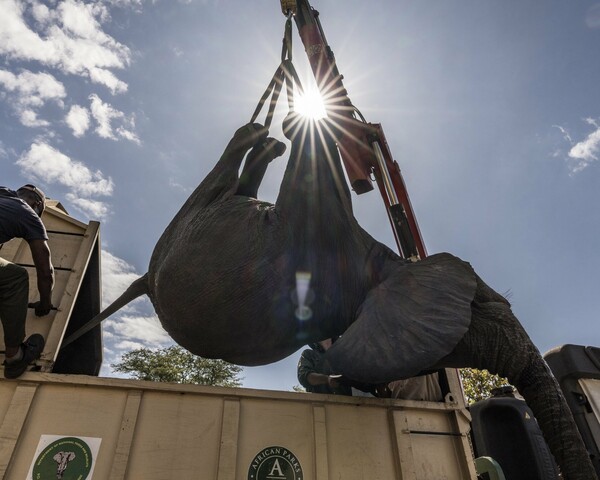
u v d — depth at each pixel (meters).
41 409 2.87
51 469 2.70
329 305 3.47
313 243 3.44
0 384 2.94
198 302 3.22
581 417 4.74
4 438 2.71
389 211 6.22
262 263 3.23
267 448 2.95
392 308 3.09
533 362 3.20
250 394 3.07
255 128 4.07
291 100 4.03
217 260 3.22
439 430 3.38
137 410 2.90
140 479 2.73
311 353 4.54
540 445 4.51
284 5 5.77
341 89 6.21
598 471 4.46
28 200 3.62
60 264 3.71
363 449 3.11
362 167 6.30
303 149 3.70
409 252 5.86
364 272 3.54
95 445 2.79
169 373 26.88
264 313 3.23
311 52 6.54
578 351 5.00
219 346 3.38
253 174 4.33
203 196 3.82
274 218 3.46
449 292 3.08
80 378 2.96
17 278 2.97
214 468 2.82
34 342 3.17
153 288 3.88
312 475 2.94
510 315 3.47
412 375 2.79
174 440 2.87
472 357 3.37
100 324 4.57
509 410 4.80
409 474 3.06
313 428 3.08
